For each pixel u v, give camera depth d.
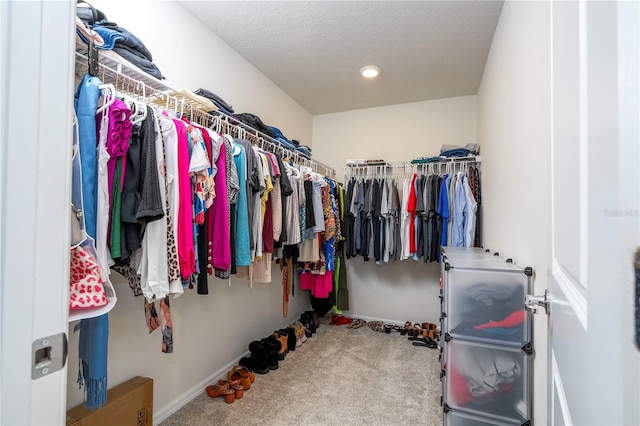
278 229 1.83
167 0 1.74
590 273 0.38
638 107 0.27
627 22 0.28
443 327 1.38
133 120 0.97
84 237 0.58
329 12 1.88
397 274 3.31
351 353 2.52
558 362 0.56
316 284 3.01
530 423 1.09
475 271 1.22
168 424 1.60
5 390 0.35
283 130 3.03
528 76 1.19
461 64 2.46
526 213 1.21
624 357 0.28
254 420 1.64
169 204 1.09
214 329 2.05
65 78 0.42
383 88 2.95
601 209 0.34
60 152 0.41
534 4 1.12
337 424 1.61
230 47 2.26
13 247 0.36
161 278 1.03
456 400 1.22
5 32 0.35
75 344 1.21
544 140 1.00
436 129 3.19
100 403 0.88
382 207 2.94
